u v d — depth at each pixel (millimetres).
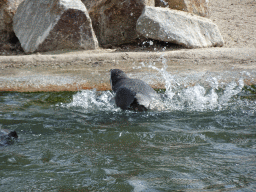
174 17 14953
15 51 16031
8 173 4336
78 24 14258
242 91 8703
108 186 3893
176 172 4234
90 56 12969
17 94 9016
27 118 7016
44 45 14531
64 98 8633
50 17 14391
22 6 15938
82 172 4332
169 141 5594
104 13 15297
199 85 9242
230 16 19875
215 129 6160
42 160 4805
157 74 10508
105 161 4707
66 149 5254
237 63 11609
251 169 4242
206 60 12250
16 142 5594
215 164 4473
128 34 15656
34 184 3990
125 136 5836
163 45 15242
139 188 3799
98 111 7578
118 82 8500
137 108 7402
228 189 3668
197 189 3709
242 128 6176
